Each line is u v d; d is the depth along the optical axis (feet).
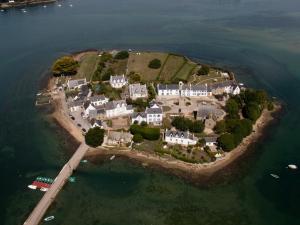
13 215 598.75
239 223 581.12
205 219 588.09
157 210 606.14
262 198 630.74
